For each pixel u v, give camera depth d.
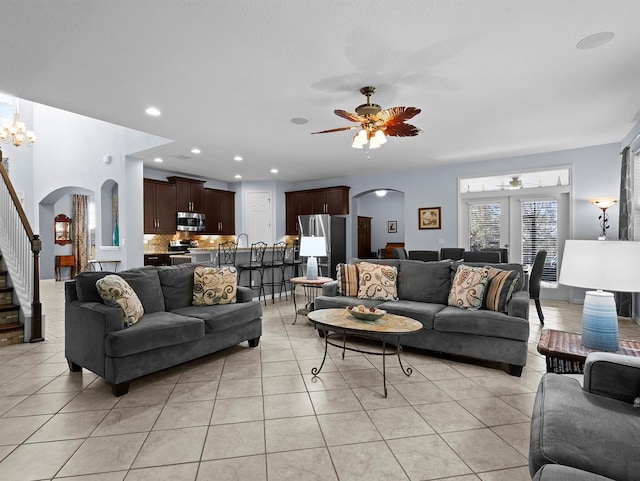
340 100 3.61
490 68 2.96
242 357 3.32
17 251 4.14
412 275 3.96
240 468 1.74
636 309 4.66
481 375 2.91
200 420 2.19
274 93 3.43
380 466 1.76
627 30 2.42
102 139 6.79
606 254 1.81
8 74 3.00
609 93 3.49
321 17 2.26
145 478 1.67
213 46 2.58
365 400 2.46
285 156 6.17
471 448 1.91
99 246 6.93
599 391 1.49
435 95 3.52
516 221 6.41
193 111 3.91
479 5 2.15
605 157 5.50
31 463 1.78
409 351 3.52
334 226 7.90
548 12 2.22
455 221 6.91
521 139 5.14
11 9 2.13
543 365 3.14
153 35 2.43
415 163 6.77
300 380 2.80
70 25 2.30
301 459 1.81
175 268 3.57
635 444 1.16
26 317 3.80
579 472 1.05
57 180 8.00
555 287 6.07
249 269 5.66
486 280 3.32
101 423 2.15
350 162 6.67
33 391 2.60
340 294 4.18
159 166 7.08
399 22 2.31
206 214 8.23
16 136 6.38
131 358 2.55
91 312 2.65
